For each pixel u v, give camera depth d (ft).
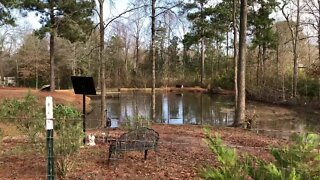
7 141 32.89
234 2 79.20
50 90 114.21
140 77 189.16
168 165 26.96
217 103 120.88
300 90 120.88
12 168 25.22
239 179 10.99
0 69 179.32
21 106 36.94
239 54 55.72
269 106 107.86
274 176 10.82
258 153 29.30
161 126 51.08
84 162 26.55
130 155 29.60
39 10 94.43
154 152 31.01
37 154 28.55
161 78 192.95
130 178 23.68
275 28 146.10
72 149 24.38
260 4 122.72
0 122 35.32
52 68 115.14
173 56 190.60
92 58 131.95
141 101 128.67
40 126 26.32
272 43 136.26
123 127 44.62
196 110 102.83
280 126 70.90
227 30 138.00
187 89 180.14
